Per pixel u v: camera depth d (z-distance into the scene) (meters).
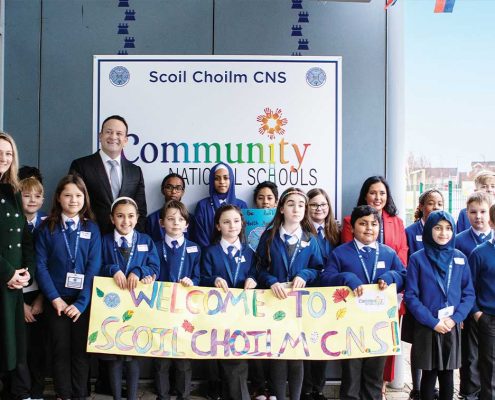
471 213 3.80
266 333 3.40
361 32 4.23
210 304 3.42
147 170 4.22
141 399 3.85
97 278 3.37
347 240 3.79
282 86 4.23
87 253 3.42
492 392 3.35
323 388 4.02
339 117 4.23
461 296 3.34
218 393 3.87
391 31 4.21
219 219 3.50
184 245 3.55
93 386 4.08
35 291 3.56
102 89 4.20
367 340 3.38
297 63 4.22
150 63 4.20
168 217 3.52
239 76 4.21
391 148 4.22
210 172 4.16
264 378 3.80
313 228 3.64
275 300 3.43
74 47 4.20
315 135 4.23
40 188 3.57
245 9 4.22
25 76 4.20
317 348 3.38
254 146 4.22
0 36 4.16
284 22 4.22
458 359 3.29
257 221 4.00
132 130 4.21
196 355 3.38
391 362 3.96
